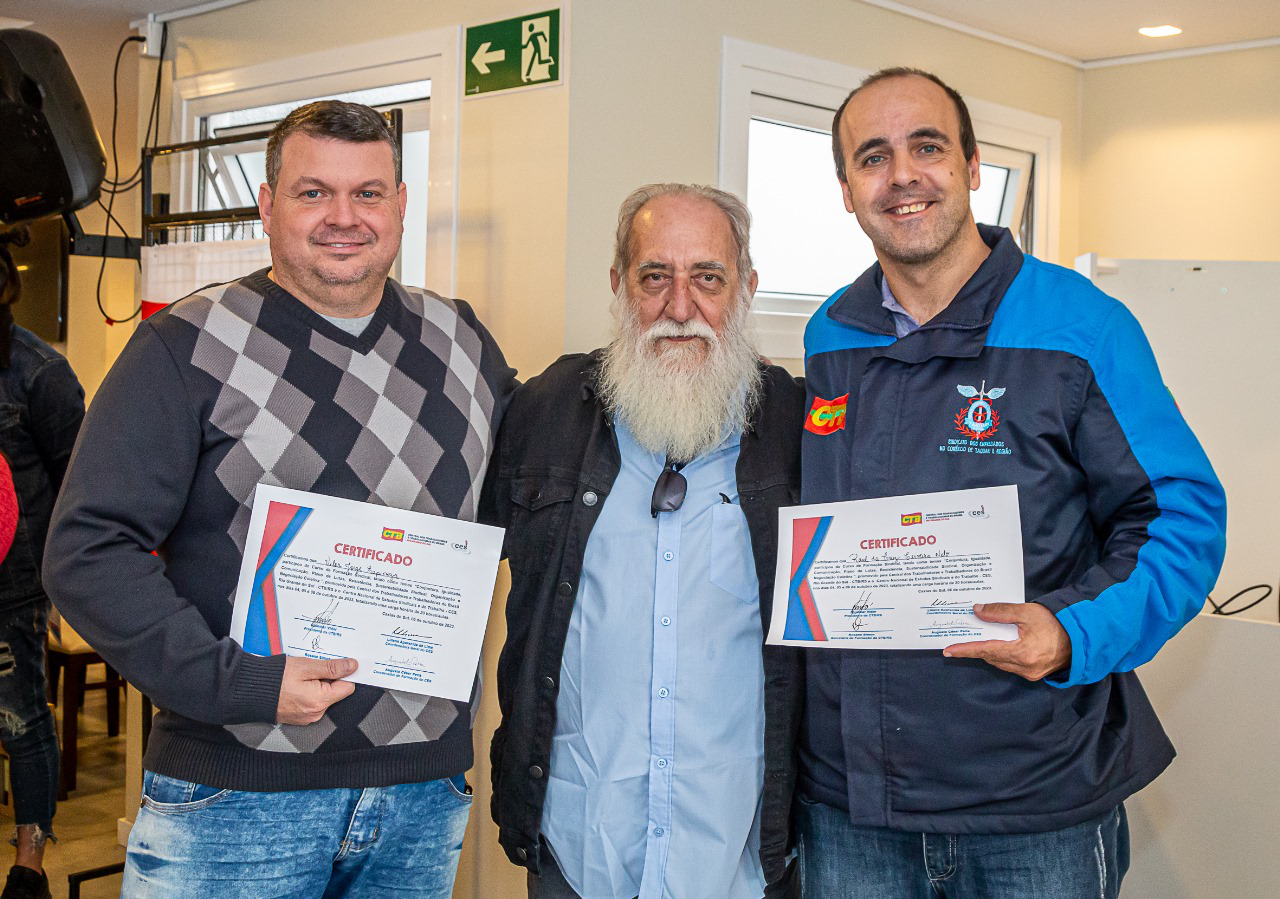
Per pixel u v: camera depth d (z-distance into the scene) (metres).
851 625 1.58
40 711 2.85
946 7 3.64
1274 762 2.45
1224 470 3.22
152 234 3.53
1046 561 1.60
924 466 1.65
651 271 1.81
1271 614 3.20
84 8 3.80
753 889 1.78
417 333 1.78
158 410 1.56
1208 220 4.11
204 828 1.60
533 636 1.79
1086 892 1.60
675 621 1.73
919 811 1.61
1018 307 1.66
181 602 1.54
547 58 2.84
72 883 3.25
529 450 1.88
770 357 3.50
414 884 1.75
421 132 3.30
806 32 3.37
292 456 1.62
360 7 3.30
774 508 1.78
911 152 1.68
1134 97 4.22
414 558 1.61
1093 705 1.62
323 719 1.61
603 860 1.72
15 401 2.74
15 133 3.15
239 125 3.79
